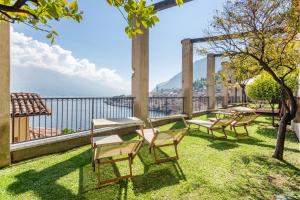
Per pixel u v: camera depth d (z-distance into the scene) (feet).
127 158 10.26
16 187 9.05
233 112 25.79
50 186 9.22
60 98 16.03
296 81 21.52
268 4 11.71
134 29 4.91
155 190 9.03
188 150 14.96
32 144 12.84
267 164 12.17
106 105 19.52
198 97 38.27
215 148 15.51
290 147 15.92
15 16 4.58
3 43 10.93
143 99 22.36
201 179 10.15
